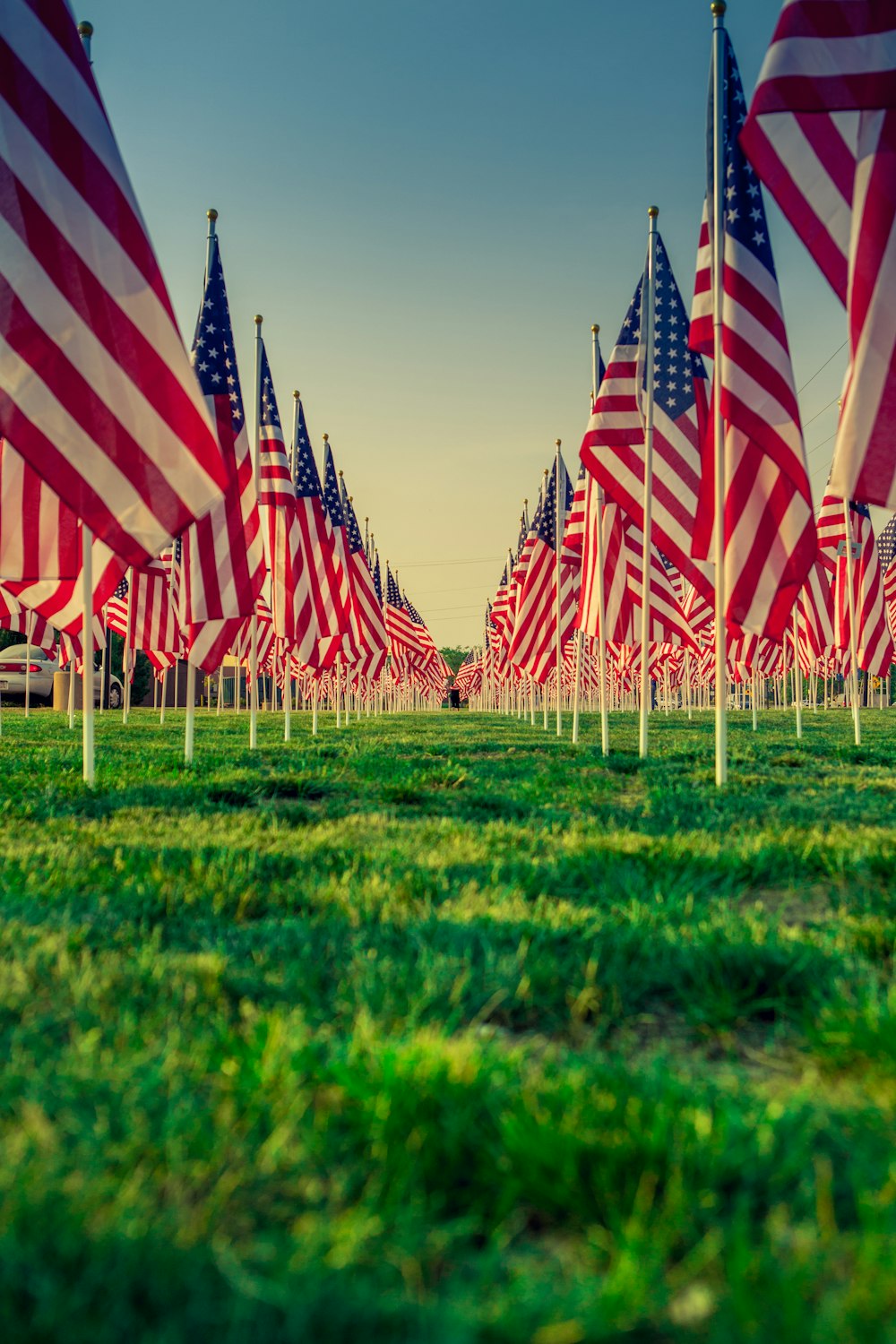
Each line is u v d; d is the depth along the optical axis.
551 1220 2.12
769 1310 1.72
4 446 8.91
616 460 12.53
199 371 11.35
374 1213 2.06
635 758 12.36
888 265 6.25
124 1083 2.58
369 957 3.71
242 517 11.70
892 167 6.27
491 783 9.84
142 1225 1.91
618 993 3.47
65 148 7.46
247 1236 1.99
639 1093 2.56
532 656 21.77
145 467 7.54
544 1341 1.67
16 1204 1.95
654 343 12.58
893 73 6.34
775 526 9.12
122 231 7.59
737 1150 2.23
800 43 6.42
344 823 7.11
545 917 4.28
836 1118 2.45
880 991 3.38
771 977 3.54
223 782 8.98
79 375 7.42
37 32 7.42
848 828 6.80
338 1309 1.70
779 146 6.63
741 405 8.99
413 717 42.59
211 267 11.58
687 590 29.92
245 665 45.91
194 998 3.28
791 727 28.34
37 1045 2.87
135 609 19.16
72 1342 1.63
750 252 9.17
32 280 7.36
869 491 6.26
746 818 7.19
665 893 4.82
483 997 3.35
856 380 6.27
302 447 18.91
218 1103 2.53
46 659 38.94
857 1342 1.63
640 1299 1.73
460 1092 2.49
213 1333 1.66
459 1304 1.75
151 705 56.03
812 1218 2.04
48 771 10.01
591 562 14.96
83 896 4.66
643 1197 2.06
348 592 23.53
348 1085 2.56
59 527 9.00
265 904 4.62
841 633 19.73
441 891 4.79
